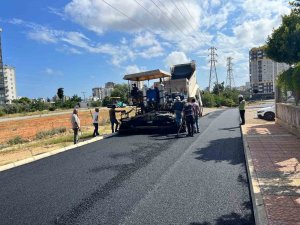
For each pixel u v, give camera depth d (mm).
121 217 4773
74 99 79688
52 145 13539
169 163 7965
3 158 11008
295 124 11008
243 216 4578
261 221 4062
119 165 8062
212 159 8211
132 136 13688
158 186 6129
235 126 15797
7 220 4969
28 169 8445
